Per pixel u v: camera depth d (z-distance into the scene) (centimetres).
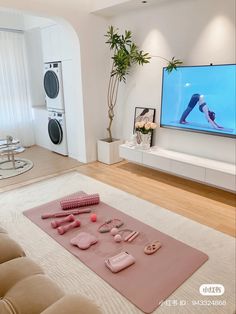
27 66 534
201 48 314
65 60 425
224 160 324
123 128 444
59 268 203
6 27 489
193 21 314
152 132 393
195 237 237
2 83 509
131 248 222
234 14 279
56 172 406
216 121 311
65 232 246
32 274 137
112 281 188
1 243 159
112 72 411
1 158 478
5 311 112
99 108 440
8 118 530
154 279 189
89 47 401
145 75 386
